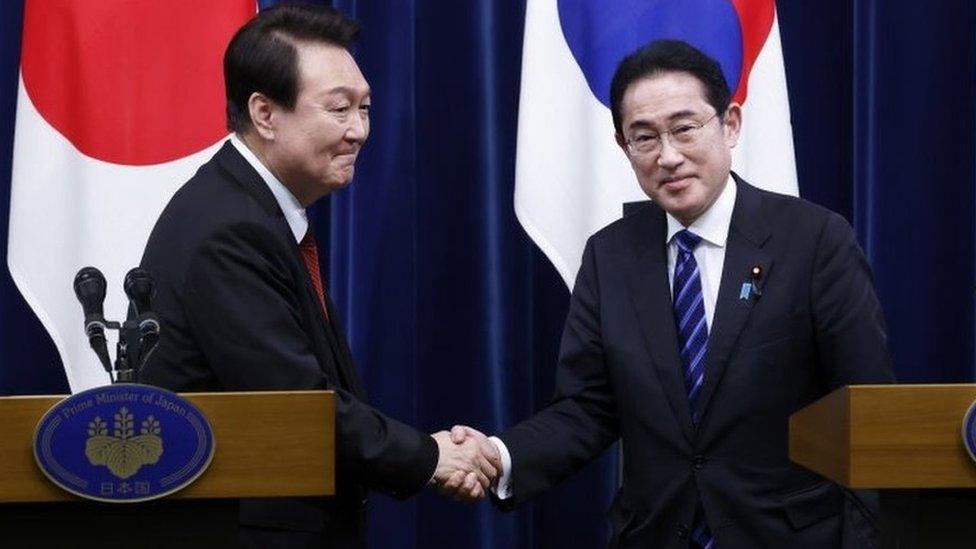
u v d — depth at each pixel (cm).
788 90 570
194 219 357
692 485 381
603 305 404
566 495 566
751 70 518
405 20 551
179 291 351
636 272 402
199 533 283
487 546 559
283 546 337
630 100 392
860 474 280
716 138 389
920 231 557
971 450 278
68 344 507
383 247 552
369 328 552
